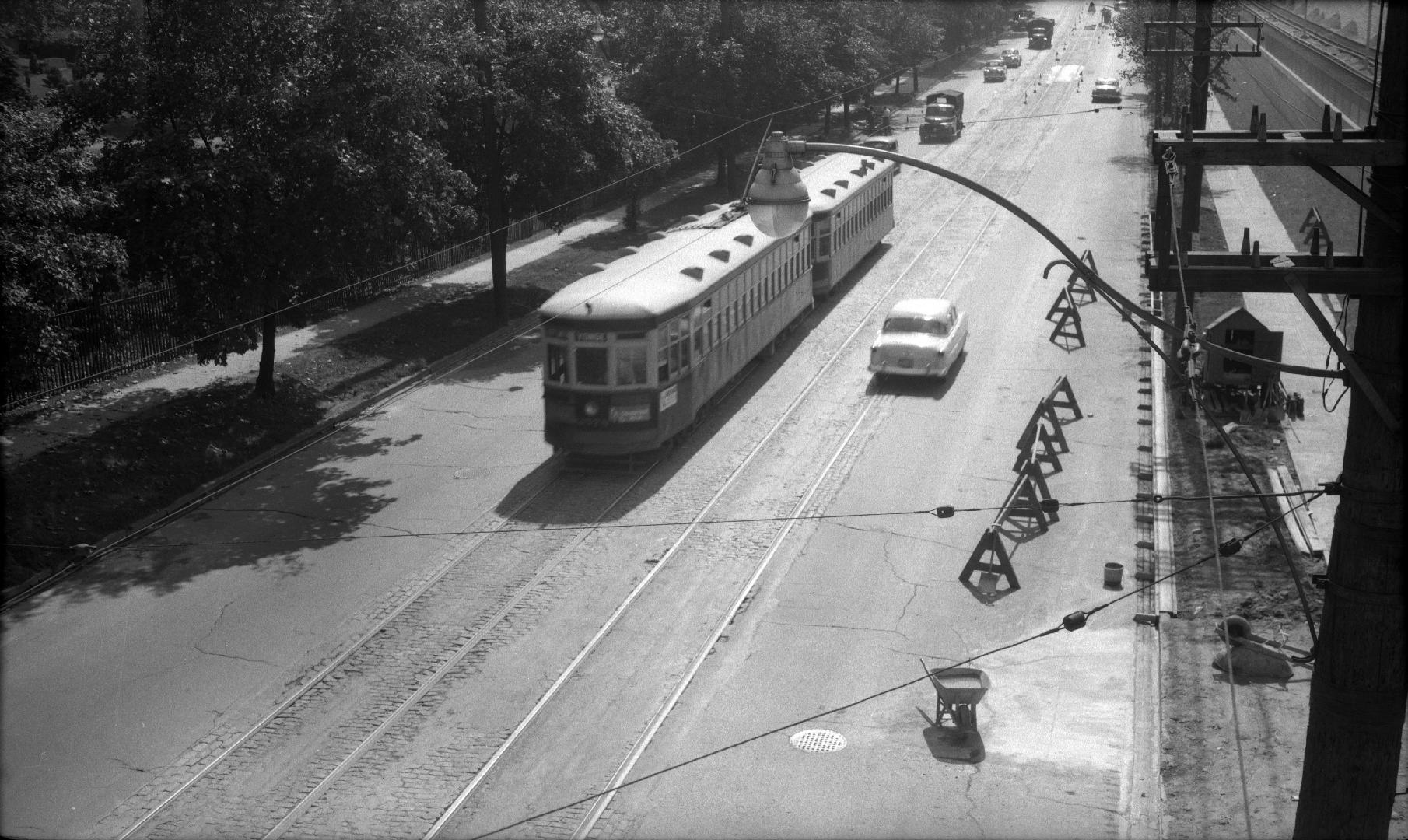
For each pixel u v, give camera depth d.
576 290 24.42
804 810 14.04
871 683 16.89
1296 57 59.19
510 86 33.66
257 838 13.59
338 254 25.81
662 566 20.52
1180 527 21.80
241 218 23.91
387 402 29.25
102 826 13.84
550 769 14.92
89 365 28.02
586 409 24.03
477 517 22.56
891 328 30.14
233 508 23.19
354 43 25.77
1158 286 9.77
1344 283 9.01
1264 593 19.00
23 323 20.11
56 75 39.66
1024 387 29.64
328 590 19.80
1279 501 22.28
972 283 39.28
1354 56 52.28
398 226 27.19
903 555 20.89
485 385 30.47
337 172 24.50
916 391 29.55
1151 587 19.59
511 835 13.62
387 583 20.05
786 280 32.81
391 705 16.44
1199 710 15.94
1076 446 25.80
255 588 19.91
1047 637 18.16
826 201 36.72
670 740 15.53
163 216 24.08
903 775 14.74
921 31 82.56
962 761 15.04
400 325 33.94
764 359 32.09
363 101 25.88
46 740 15.66
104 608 19.30
